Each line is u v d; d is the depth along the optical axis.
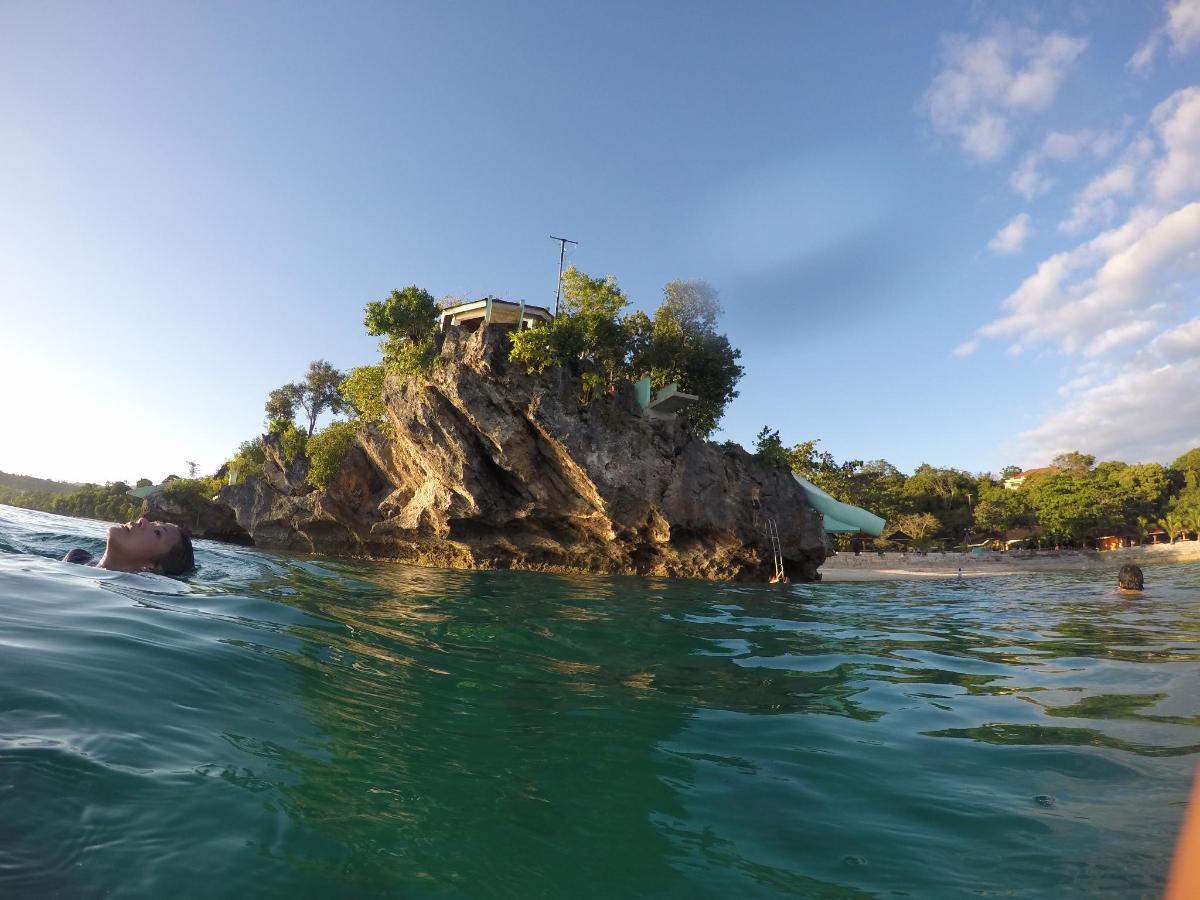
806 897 1.70
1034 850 1.97
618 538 23.16
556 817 2.09
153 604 3.92
